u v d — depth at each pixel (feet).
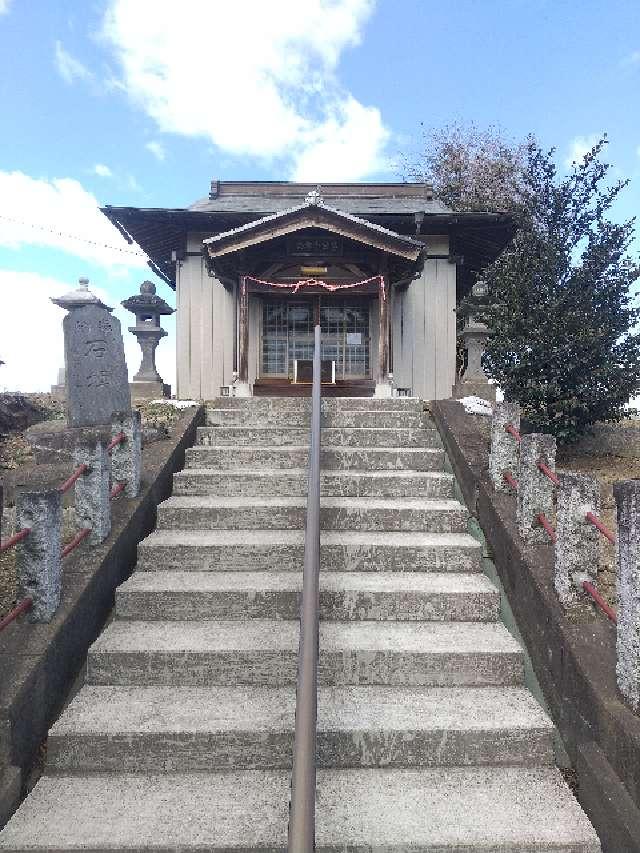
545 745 8.70
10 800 7.54
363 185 36.91
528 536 11.68
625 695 7.80
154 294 31.60
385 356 27.96
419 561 12.91
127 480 13.84
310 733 6.33
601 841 7.30
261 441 18.93
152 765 8.49
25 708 8.25
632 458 24.18
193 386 32.91
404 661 10.03
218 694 9.66
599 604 8.98
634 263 23.75
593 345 22.93
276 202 34.91
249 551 12.91
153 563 12.90
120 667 9.96
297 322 31.22
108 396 19.71
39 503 9.47
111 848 7.03
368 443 18.71
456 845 7.09
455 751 8.62
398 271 29.60
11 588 11.19
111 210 30.37
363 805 7.72
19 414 22.90
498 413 14.15
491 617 11.57
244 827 7.32
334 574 12.63
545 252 25.80
